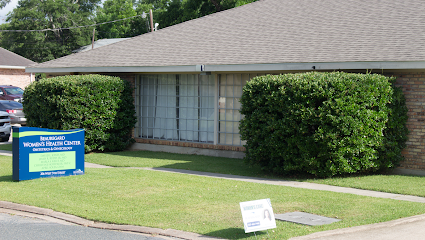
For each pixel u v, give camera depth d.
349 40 12.90
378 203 7.95
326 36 13.68
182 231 6.43
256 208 6.04
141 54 16.25
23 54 59.75
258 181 10.44
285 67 12.24
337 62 11.48
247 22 17.05
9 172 11.48
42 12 59.97
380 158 11.04
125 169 11.90
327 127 10.19
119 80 15.70
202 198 8.44
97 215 7.30
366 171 11.29
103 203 8.09
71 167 10.95
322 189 9.46
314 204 7.90
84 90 14.76
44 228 6.83
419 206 7.73
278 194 8.79
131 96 16.27
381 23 13.66
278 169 11.00
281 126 10.52
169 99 15.90
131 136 16.69
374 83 10.59
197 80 15.16
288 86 10.50
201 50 15.19
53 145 10.71
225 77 14.40
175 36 17.47
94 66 16.05
